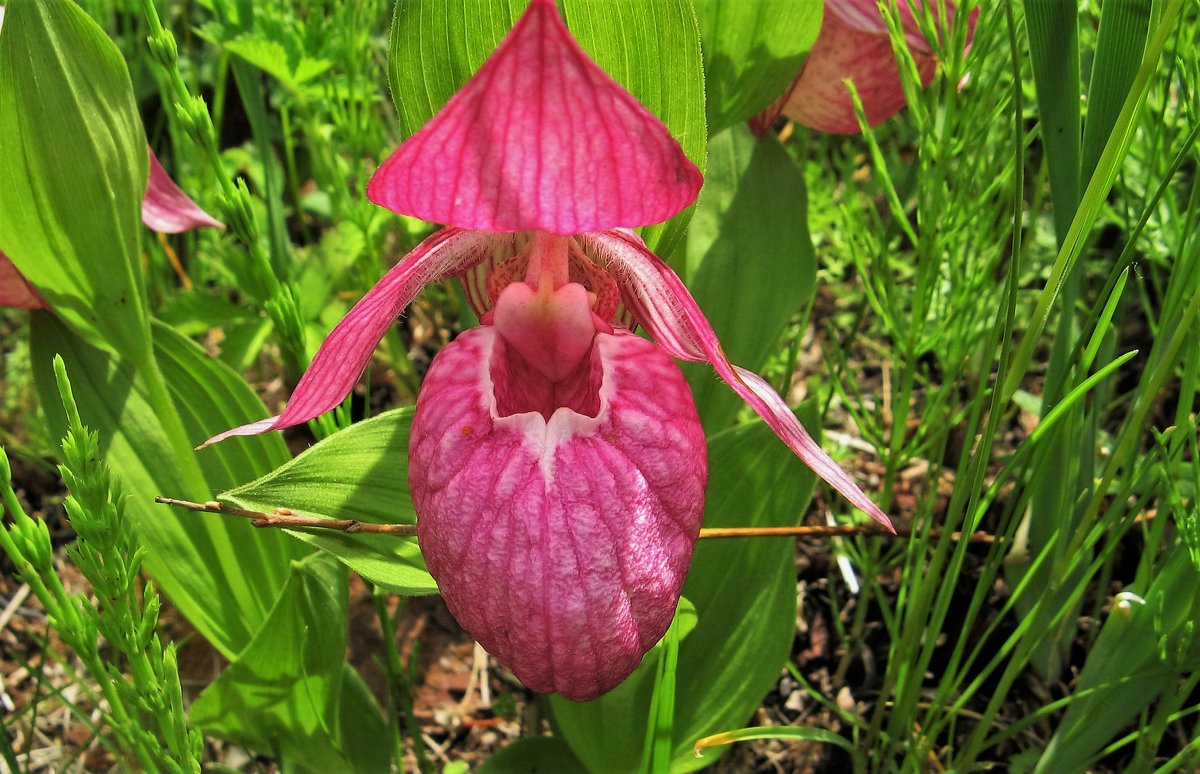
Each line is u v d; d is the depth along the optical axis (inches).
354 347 6.3
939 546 6.6
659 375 5.7
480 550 5.2
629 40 5.7
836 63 8.5
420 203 5.0
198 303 9.8
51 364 7.4
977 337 7.9
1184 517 5.9
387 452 6.5
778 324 8.1
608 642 5.2
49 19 5.9
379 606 7.2
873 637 9.0
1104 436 9.1
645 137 4.7
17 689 8.9
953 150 7.2
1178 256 6.5
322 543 6.1
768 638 6.9
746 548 7.1
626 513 5.3
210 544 7.8
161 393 7.1
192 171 12.2
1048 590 6.5
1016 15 8.0
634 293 6.5
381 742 7.7
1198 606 6.0
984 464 6.0
